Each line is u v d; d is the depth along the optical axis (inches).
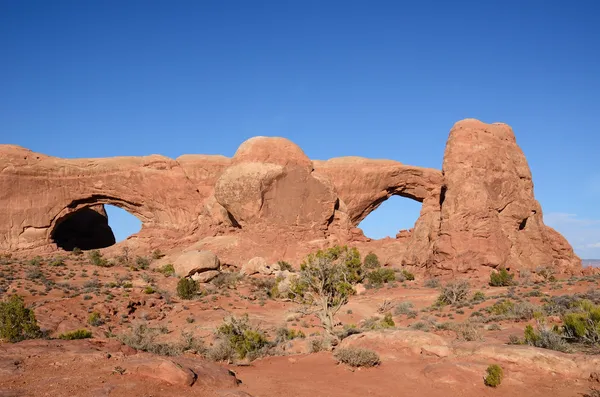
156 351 706.2
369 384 478.9
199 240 2503.7
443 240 2176.4
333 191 2529.5
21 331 727.1
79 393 328.2
